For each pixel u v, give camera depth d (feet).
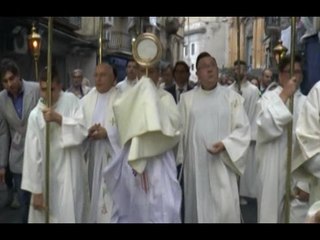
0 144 19.15
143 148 13.73
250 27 74.64
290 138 13.62
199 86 15.88
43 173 14.92
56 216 15.01
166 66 25.95
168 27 98.32
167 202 14.16
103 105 16.28
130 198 14.75
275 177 15.33
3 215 21.68
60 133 14.89
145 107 13.43
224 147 14.87
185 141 15.61
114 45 70.49
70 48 62.54
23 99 18.72
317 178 12.71
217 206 15.15
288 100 14.96
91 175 16.24
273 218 15.38
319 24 32.07
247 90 23.95
